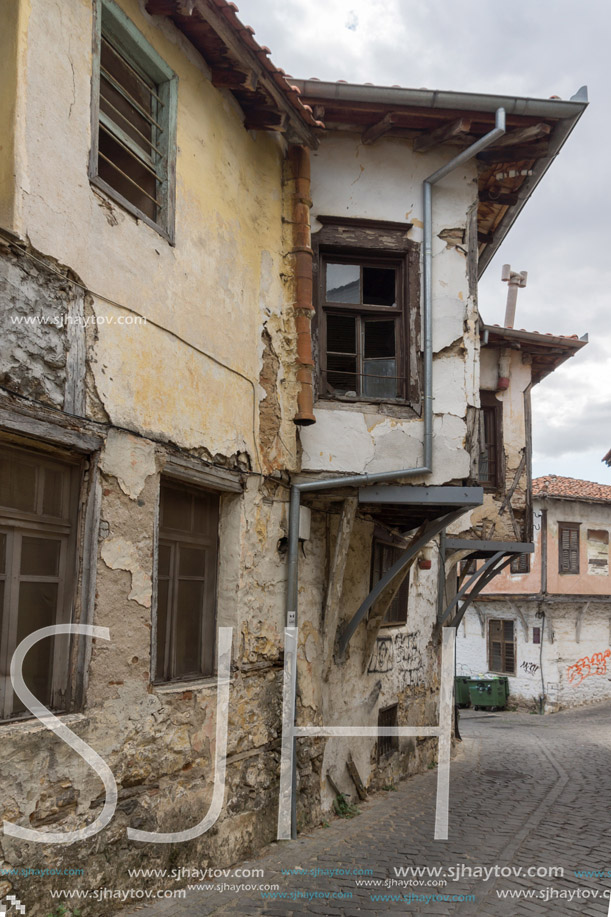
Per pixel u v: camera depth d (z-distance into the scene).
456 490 7.73
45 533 4.61
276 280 7.51
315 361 7.91
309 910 5.05
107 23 5.25
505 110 7.84
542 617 25.17
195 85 6.26
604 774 11.72
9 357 4.16
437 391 8.01
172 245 5.78
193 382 5.97
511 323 21.44
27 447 4.48
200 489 6.41
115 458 4.99
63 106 4.66
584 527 25.80
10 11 4.34
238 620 6.54
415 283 8.20
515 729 19.77
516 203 9.65
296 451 7.54
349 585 8.87
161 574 5.78
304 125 7.38
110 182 5.39
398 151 8.38
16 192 4.22
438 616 13.09
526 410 14.10
